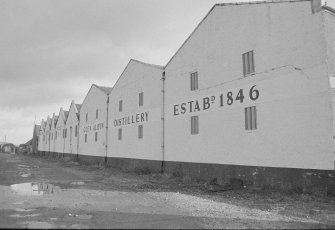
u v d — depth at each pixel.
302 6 13.15
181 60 21.34
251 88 15.41
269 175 14.16
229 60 17.00
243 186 15.41
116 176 22.44
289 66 13.53
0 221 8.36
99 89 37.38
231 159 16.42
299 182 12.80
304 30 13.02
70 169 29.72
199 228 7.88
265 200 12.19
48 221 8.42
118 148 30.95
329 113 11.84
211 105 18.16
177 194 13.81
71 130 48.94
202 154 18.69
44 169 29.58
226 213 9.75
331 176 11.66
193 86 20.02
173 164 21.53
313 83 12.48
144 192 14.46
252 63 15.54
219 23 17.95
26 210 9.95
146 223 8.32
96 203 11.41
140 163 26.19
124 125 29.86
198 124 19.20
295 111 13.12
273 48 14.37
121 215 9.34
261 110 14.77
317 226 8.14
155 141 23.92
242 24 16.28
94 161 37.47
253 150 15.11
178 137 21.14
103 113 35.53
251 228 7.95
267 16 14.80
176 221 8.61
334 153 11.62
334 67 12.22
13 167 31.91
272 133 14.12
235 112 16.33
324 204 11.07
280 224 8.37
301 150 12.79
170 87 22.41
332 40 12.38
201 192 14.61
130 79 29.11
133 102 28.17
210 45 18.61
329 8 12.54
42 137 78.19
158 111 23.73
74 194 13.62
